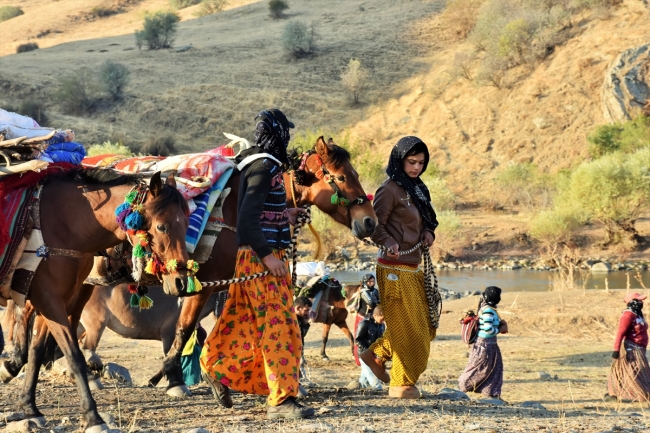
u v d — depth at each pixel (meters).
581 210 46.41
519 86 72.25
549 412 8.89
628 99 64.12
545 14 76.69
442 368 16.06
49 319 6.84
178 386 9.16
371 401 8.70
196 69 92.50
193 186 8.11
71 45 110.69
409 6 104.75
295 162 8.88
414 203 8.98
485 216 55.66
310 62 90.69
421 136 71.50
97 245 7.10
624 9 76.38
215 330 7.49
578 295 26.06
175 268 6.53
